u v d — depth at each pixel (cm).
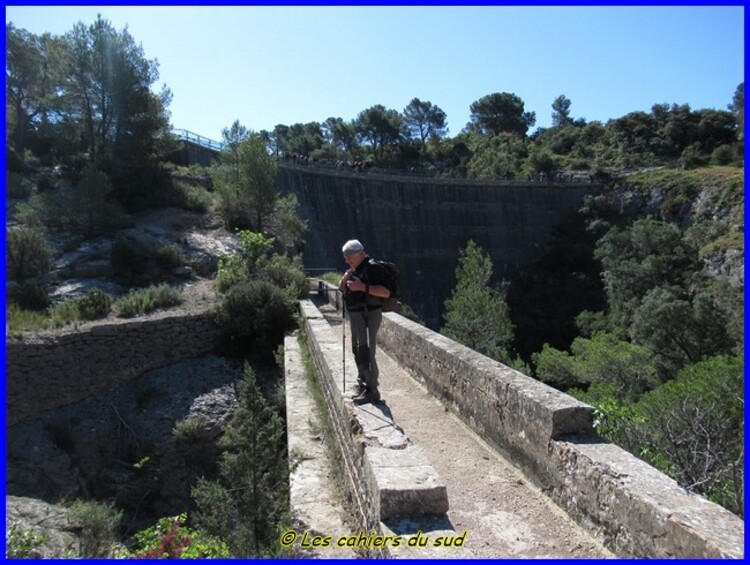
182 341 1827
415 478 404
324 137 10844
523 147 11400
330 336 1160
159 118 3472
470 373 666
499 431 579
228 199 3045
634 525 348
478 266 3678
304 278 2230
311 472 670
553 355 3092
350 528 523
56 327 1728
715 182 7031
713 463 644
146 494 1489
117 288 2228
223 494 759
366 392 609
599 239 6950
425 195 6544
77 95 3372
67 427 1560
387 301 608
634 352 2781
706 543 281
